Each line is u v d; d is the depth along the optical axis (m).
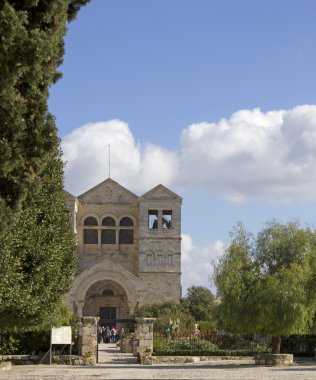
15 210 31.50
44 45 29.03
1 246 39.84
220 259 60.16
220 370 50.69
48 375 46.78
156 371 50.47
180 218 125.44
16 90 30.50
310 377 42.69
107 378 43.91
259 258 59.75
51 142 31.72
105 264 120.94
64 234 53.56
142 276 122.69
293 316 55.22
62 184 52.09
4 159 29.92
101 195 129.25
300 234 59.53
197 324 90.38
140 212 126.06
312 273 57.59
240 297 57.00
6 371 50.91
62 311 74.44
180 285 122.81
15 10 29.30
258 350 68.69
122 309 124.38
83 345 62.00
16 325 49.75
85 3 35.50
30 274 47.19
